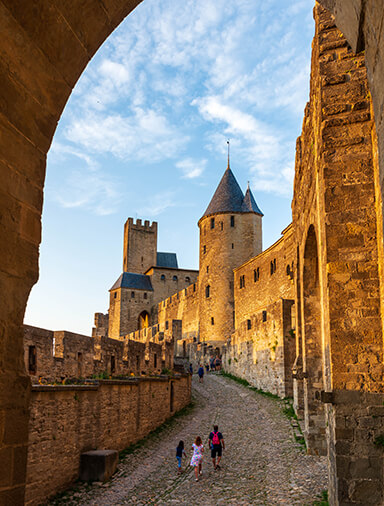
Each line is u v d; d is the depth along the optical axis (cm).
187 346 5866
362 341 896
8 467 376
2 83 393
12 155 409
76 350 1884
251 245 6469
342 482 854
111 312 9538
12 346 399
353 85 989
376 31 425
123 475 1573
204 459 1788
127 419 2023
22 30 404
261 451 1805
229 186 6844
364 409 873
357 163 955
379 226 897
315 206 1223
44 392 1325
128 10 505
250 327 3616
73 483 1466
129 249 10488
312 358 1656
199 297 6706
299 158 1739
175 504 1284
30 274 427
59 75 462
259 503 1218
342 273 923
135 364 2628
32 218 437
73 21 450
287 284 4325
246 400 3031
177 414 2823
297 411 2283
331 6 522
